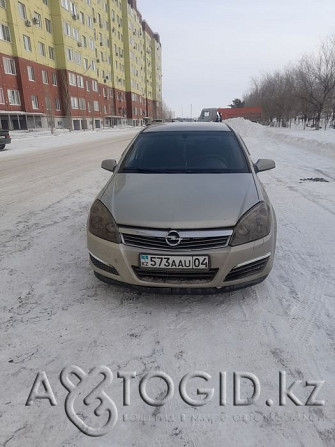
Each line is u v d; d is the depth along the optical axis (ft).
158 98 295.69
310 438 5.18
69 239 13.52
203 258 7.79
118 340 7.38
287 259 11.24
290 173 26.94
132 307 8.63
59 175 29.68
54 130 107.76
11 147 59.67
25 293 9.34
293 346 7.14
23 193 22.49
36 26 104.78
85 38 138.31
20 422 5.48
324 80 79.05
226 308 8.53
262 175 26.18
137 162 11.50
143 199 8.87
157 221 8.02
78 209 18.15
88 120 143.84
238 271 8.08
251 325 7.85
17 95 97.71
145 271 8.09
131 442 5.16
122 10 196.44
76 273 10.49
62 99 122.11
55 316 8.25
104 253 8.36
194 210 8.25
